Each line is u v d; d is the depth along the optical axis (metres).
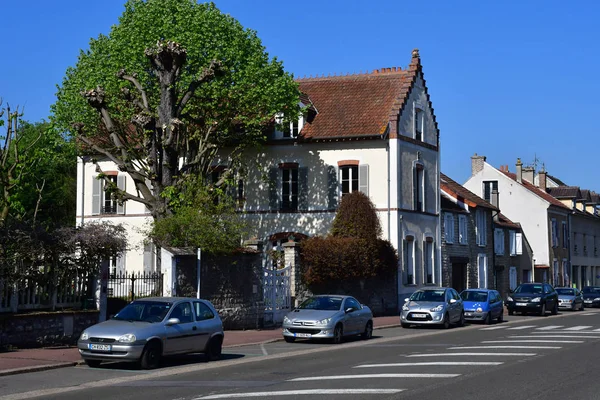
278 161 40.12
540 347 21.12
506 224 55.72
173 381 14.70
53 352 19.08
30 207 46.00
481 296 34.34
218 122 33.62
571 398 12.05
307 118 40.12
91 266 21.50
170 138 28.62
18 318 19.36
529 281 59.94
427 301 30.89
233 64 34.31
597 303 54.69
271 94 34.75
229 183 32.72
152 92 33.34
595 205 74.75
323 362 17.94
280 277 30.25
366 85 41.78
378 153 39.00
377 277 37.44
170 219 26.16
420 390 12.85
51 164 47.81
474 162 65.25
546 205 62.12
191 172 32.91
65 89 34.81
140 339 16.41
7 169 26.12
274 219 39.91
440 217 43.66
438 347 21.64
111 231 21.89
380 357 18.92
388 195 38.69
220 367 17.22
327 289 33.72
